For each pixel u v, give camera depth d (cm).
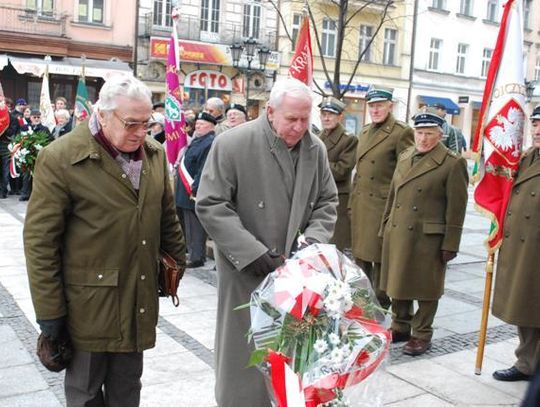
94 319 253
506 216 399
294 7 2370
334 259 223
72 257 252
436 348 463
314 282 210
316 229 284
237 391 284
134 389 277
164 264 282
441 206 445
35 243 243
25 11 2005
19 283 591
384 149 512
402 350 457
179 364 411
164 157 278
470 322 530
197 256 702
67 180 245
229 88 2336
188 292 591
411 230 443
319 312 212
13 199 1195
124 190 253
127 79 242
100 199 248
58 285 247
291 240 278
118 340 256
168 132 784
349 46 2506
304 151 284
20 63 1884
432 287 441
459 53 2983
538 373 150
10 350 423
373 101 513
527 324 380
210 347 443
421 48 2816
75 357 260
